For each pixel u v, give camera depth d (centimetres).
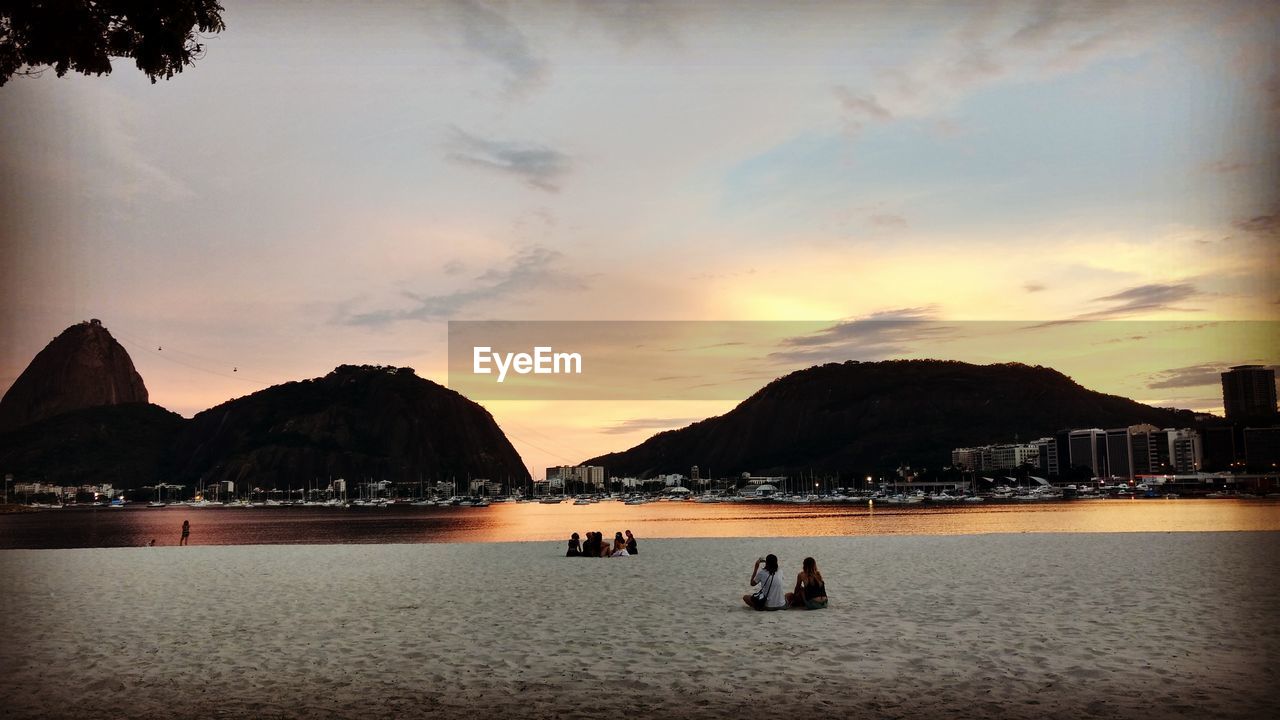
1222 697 840
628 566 2452
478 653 1141
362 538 12875
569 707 846
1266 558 2247
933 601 1581
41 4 786
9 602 1767
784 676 969
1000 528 10250
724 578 2098
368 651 1170
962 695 866
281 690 942
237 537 14012
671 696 885
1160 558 2308
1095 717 775
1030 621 1321
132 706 878
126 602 1753
